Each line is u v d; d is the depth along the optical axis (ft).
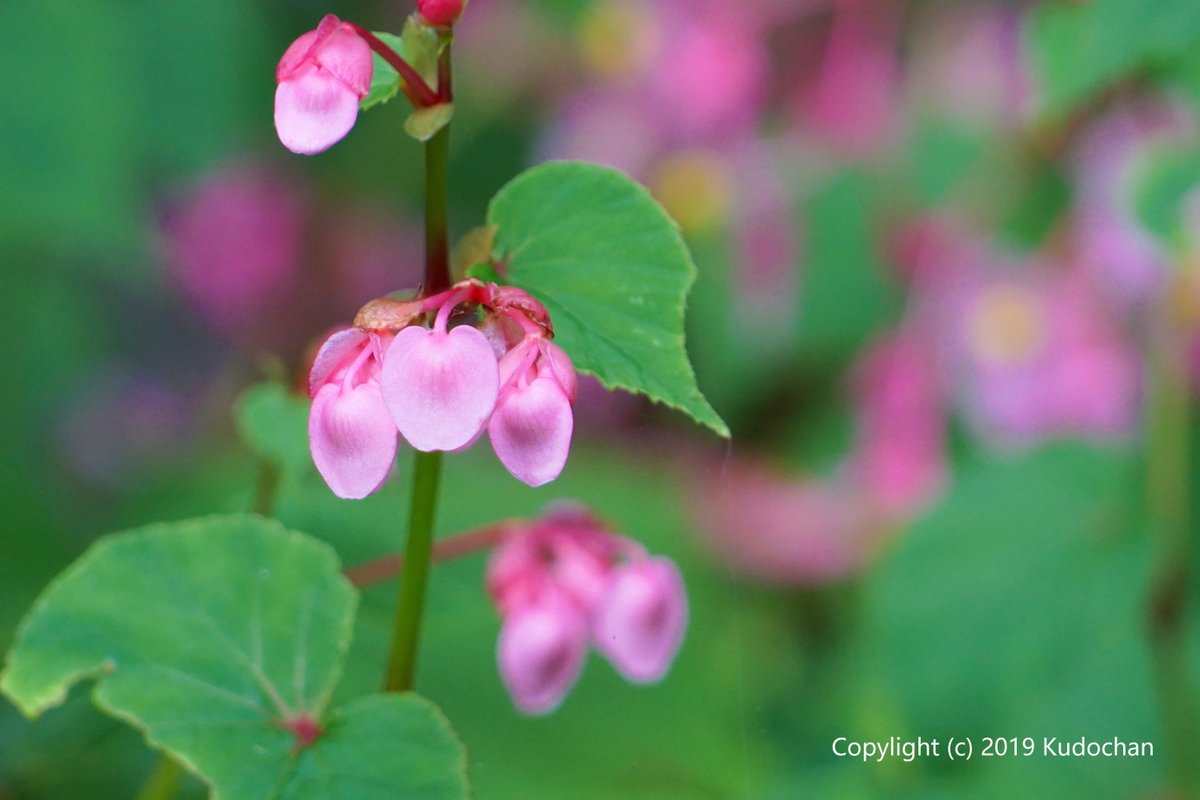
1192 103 1.85
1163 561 1.96
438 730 1.48
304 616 1.51
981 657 1.99
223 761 1.47
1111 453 2.04
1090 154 2.30
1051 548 2.01
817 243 2.66
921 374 2.47
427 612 1.78
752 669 2.39
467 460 2.61
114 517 2.72
